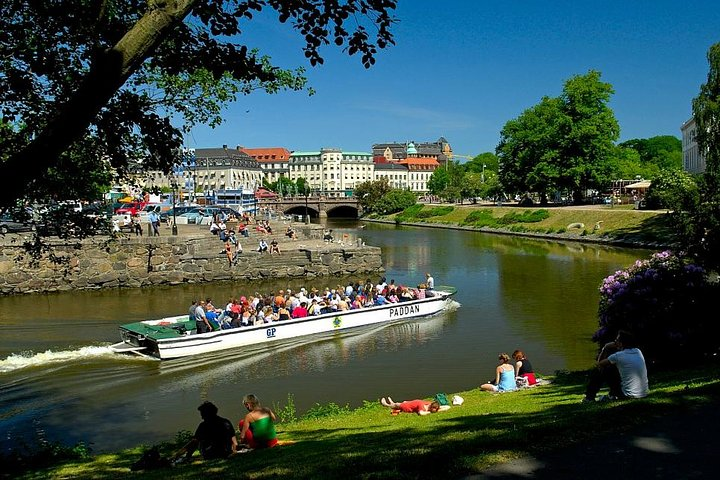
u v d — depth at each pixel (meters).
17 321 31.72
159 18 8.15
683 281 17.78
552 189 101.81
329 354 25.95
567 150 98.12
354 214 174.88
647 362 17.72
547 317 32.88
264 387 21.59
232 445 11.49
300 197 157.75
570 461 7.64
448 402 15.68
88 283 41.75
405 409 15.06
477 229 103.81
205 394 20.91
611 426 8.87
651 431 8.61
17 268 39.94
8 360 24.55
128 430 17.62
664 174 83.88
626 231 74.50
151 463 11.05
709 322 17.34
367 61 10.70
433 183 199.00
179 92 15.59
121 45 8.09
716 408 9.52
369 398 20.23
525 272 50.41
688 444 8.03
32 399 20.25
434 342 27.83
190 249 44.25
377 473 7.54
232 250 46.41
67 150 14.30
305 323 28.80
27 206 14.60
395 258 61.66
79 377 22.59
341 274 48.31
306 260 47.34
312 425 14.58
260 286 43.50
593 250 67.06
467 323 31.73
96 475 10.78
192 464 10.79
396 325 31.47
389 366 24.06
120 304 36.56
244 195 101.69
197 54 10.84
